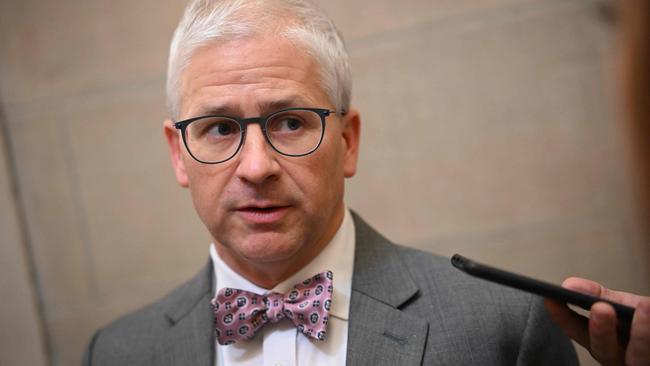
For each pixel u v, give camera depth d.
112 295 2.46
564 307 1.08
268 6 1.36
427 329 1.37
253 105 1.31
